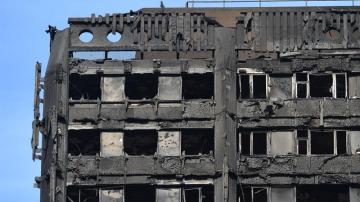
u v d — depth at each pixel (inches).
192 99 2965.1
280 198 2898.6
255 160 2915.8
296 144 2933.1
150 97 3004.4
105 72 2989.7
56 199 2883.9
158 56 3026.6
